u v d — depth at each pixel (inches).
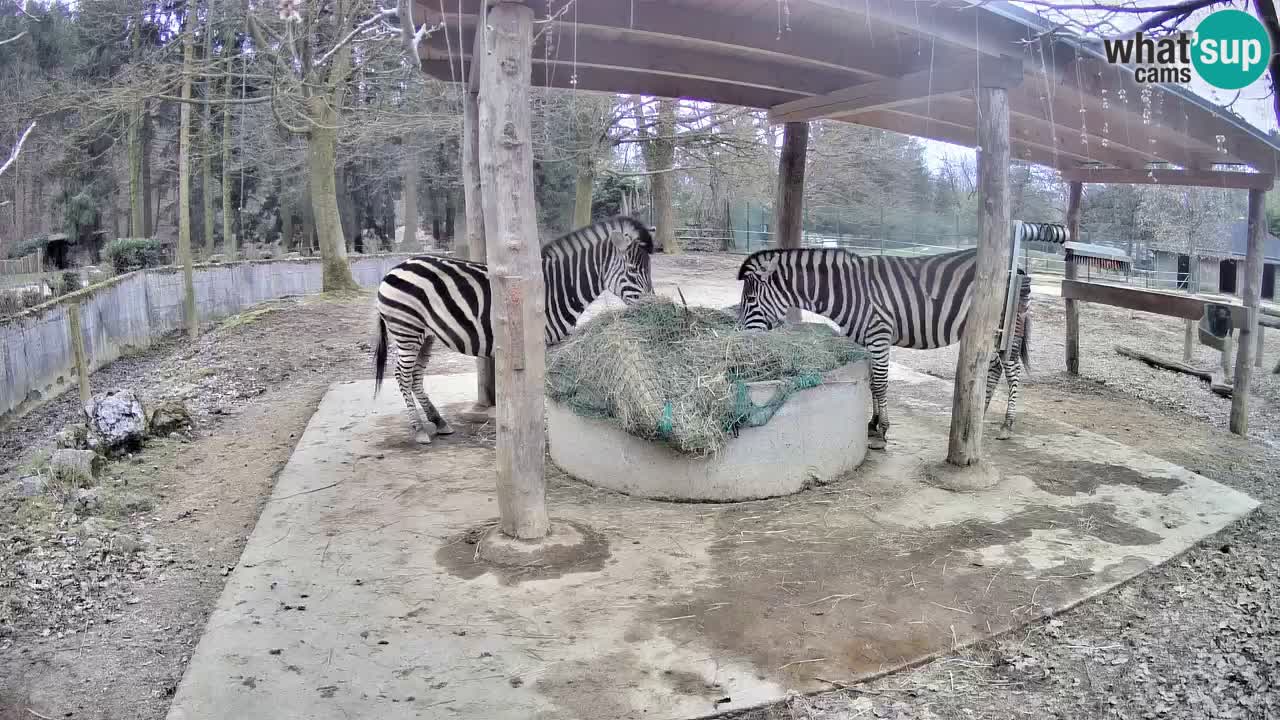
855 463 241.0
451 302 255.4
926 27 184.2
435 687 130.7
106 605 169.3
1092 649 146.4
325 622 151.4
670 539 190.9
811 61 228.5
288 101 425.7
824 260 257.8
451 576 171.5
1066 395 370.6
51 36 730.2
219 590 177.5
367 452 260.4
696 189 1310.3
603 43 239.5
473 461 250.8
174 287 615.5
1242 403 310.5
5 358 368.5
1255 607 159.0
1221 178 315.9
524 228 171.5
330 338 492.1
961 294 256.2
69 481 236.5
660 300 250.2
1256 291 306.5
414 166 957.8
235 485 246.8
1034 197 827.4
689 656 140.6
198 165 896.9
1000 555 182.7
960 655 143.9
